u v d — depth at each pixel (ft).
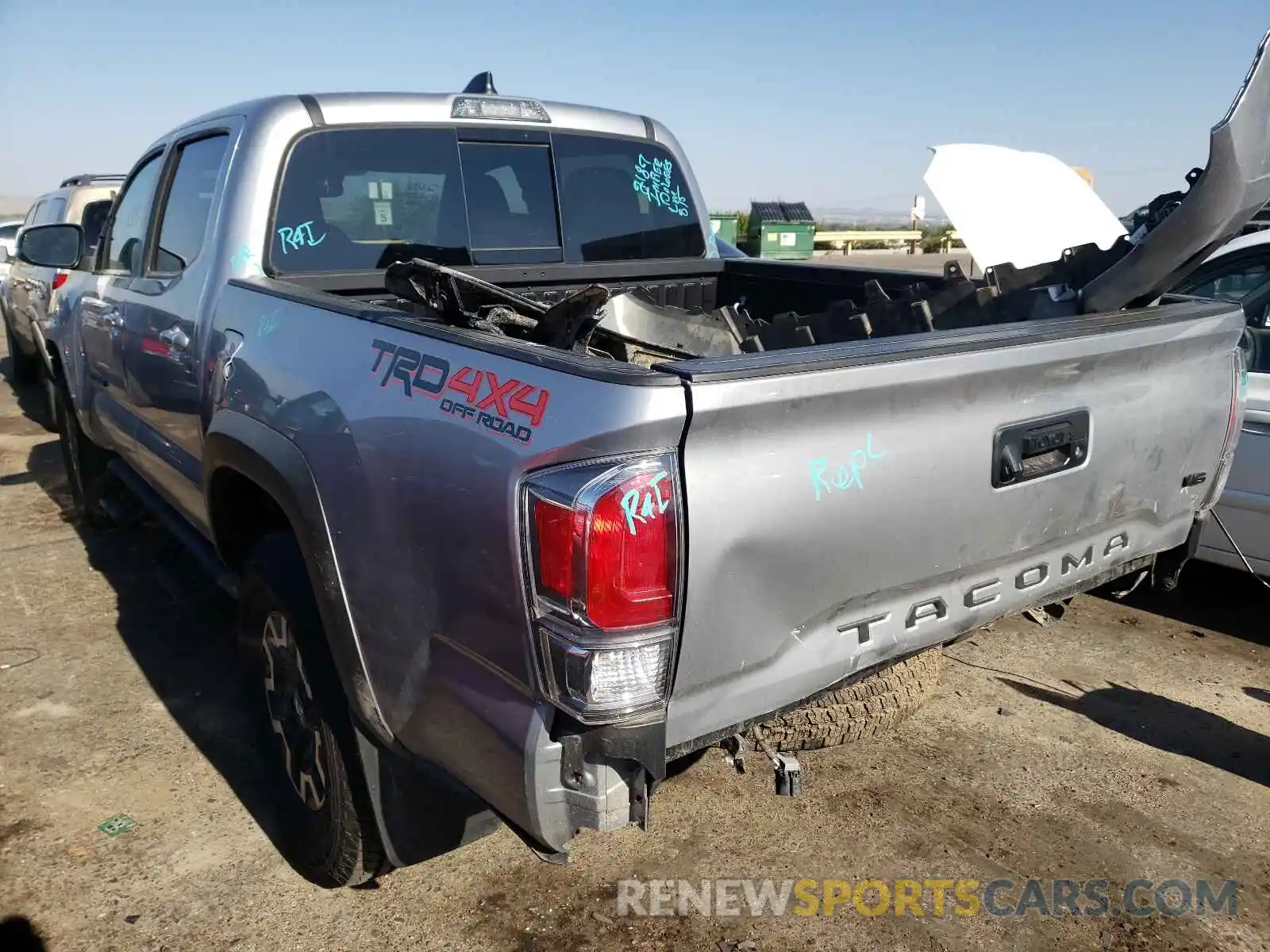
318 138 10.56
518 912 8.70
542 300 12.19
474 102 11.73
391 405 6.81
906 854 9.55
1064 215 10.98
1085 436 7.68
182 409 10.87
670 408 5.30
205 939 8.30
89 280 15.43
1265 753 11.41
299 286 9.29
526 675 5.79
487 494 5.86
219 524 10.02
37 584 16.21
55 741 11.39
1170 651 14.10
